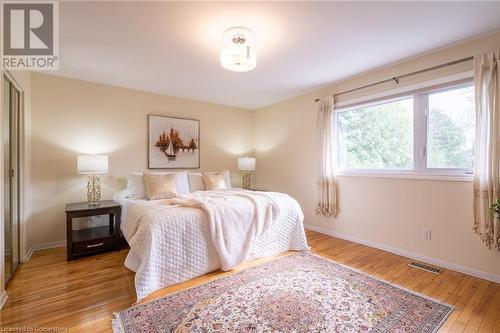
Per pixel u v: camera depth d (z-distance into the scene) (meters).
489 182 2.05
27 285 2.05
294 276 2.21
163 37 2.17
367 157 3.17
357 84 3.16
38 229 2.93
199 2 1.70
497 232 2.02
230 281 2.11
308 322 1.57
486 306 1.76
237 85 3.51
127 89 3.60
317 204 3.61
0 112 1.79
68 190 3.13
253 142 4.99
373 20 1.92
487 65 2.08
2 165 1.82
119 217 2.91
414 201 2.65
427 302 1.80
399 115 2.85
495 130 2.01
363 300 1.82
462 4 1.73
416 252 2.63
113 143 3.47
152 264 1.91
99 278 2.18
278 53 2.49
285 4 1.72
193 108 4.25
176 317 1.62
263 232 2.60
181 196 2.84
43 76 2.98
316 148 3.68
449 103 2.45
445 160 2.48
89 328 1.53
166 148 3.93
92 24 1.96
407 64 2.67
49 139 3.01
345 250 2.90
